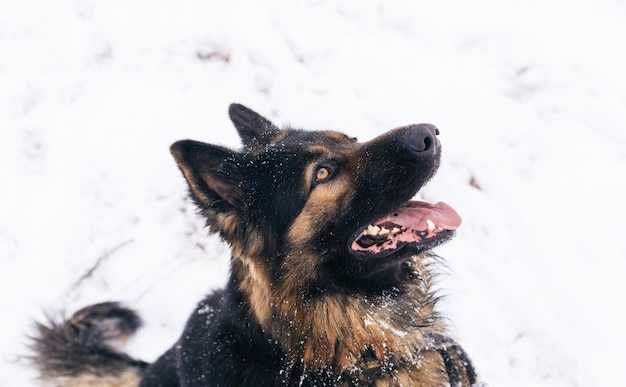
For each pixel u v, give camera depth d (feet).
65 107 6.17
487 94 6.08
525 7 6.59
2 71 6.36
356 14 6.61
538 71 6.17
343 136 3.94
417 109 6.00
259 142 4.02
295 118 6.00
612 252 5.18
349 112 5.99
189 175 3.60
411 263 3.95
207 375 3.82
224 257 5.39
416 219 3.74
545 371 4.76
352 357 3.75
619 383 4.64
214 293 4.27
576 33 6.41
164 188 5.70
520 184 5.55
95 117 6.10
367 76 6.23
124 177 5.77
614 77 6.12
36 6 6.73
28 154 5.95
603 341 4.80
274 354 3.69
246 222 3.69
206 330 4.01
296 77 6.23
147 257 5.39
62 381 4.77
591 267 5.12
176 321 5.17
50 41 6.52
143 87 6.24
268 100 6.15
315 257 3.67
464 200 5.47
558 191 5.50
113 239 5.47
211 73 6.32
